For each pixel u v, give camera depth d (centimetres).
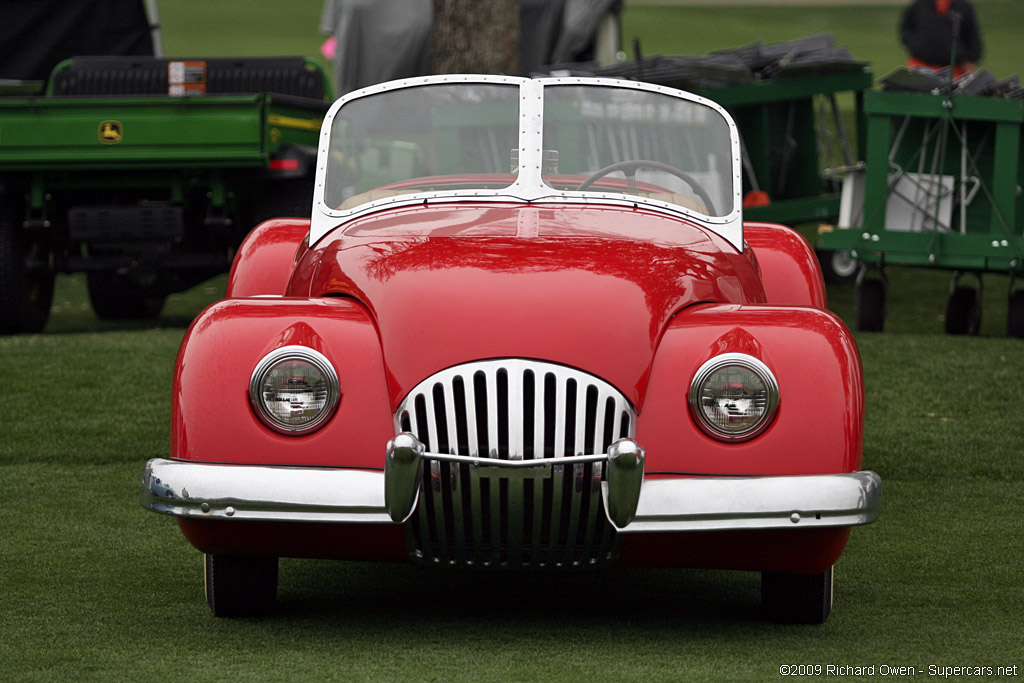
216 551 1388
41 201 3466
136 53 5653
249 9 16738
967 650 1361
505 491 1313
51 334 3669
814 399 1341
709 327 1395
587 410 1347
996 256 3391
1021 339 3456
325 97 4194
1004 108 3350
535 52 5984
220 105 3334
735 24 16238
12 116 3341
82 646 1370
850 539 1834
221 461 1342
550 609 1538
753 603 1571
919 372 2955
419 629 1445
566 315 1384
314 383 1350
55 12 5559
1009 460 2275
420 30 5831
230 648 1366
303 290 1655
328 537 1354
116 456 2302
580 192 1789
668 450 1340
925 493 2089
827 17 17700
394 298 1423
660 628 1453
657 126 1847
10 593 1570
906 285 4725
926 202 3509
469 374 1345
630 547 1339
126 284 3988
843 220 3806
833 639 1404
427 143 1862
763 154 4209
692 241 1645
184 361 1385
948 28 4944
